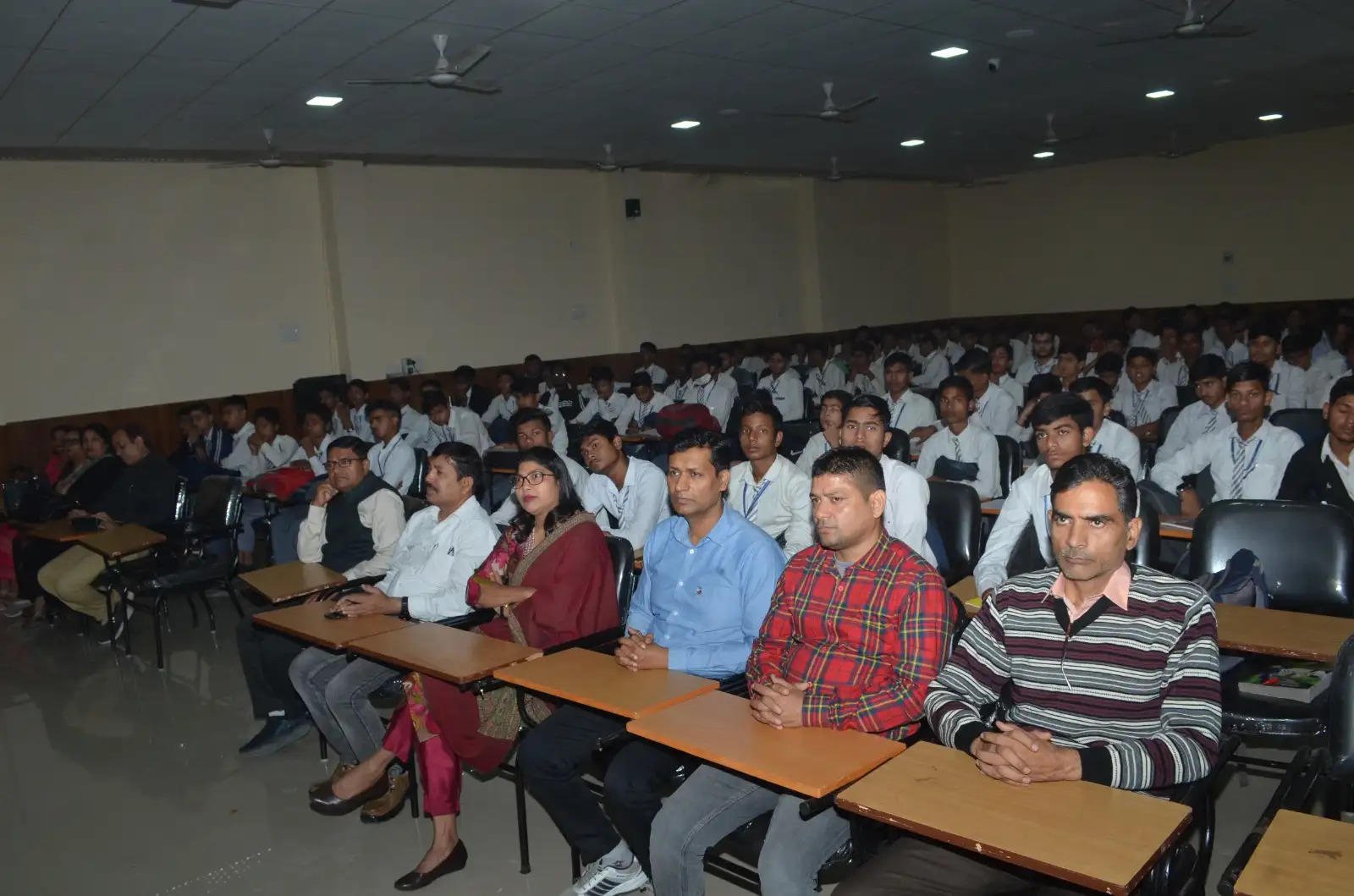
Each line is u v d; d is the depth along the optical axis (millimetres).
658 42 6051
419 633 2998
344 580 3789
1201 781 1907
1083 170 14109
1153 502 3824
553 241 11133
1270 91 9117
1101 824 1631
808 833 2133
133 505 5910
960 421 4848
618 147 9766
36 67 5559
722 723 2170
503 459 6730
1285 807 1798
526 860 2965
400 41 5637
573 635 3029
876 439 3578
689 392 9367
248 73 6031
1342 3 6285
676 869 2279
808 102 8164
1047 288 14688
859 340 10734
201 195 8953
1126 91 8680
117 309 8539
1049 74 7742
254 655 3912
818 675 2307
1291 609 2904
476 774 3684
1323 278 12203
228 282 9125
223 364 9117
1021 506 3301
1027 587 2092
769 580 2688
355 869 3041
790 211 13484
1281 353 6566
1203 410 4973
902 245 14820
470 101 7281
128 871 3111
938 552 3641
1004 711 2129
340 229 9570
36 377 8188
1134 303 13883
